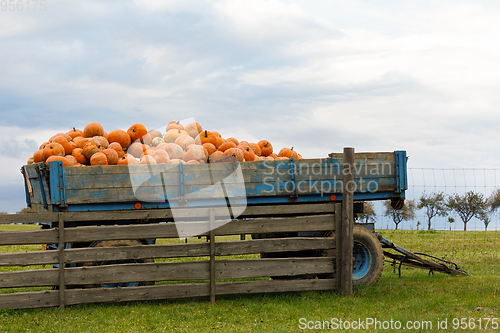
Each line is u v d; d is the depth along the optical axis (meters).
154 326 5.85
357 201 8.61
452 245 15.79
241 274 7.32
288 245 7.53
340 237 7.68
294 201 7.91
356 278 8.41
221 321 6.14
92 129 8.41
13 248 14.94
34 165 7.62
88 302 6.78
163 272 7.04
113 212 6.90
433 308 6.77
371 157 8.25
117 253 6.91
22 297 6.56
